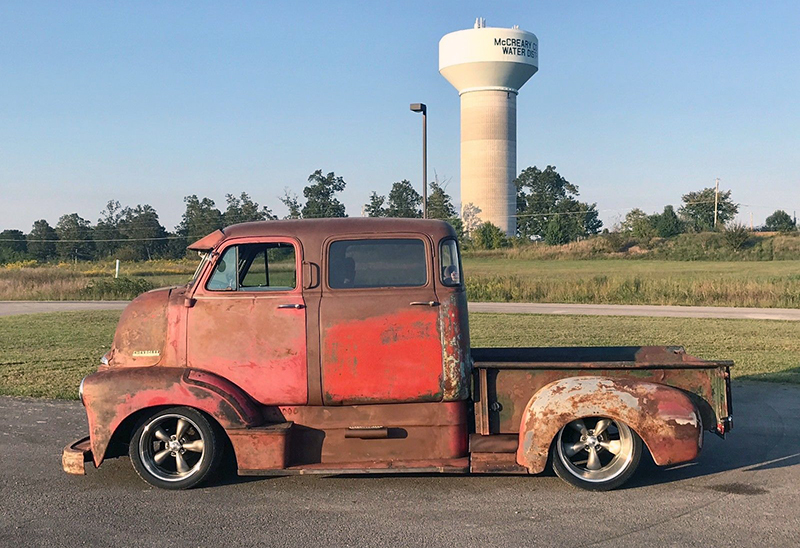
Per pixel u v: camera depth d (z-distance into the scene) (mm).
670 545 4840
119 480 6344
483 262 67812
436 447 6141
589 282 32812
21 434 7984
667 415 5828
